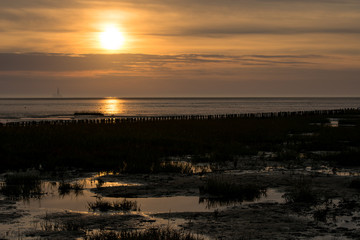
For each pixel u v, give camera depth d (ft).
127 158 66.90
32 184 48.16
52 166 59.52
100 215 33.76
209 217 32.86
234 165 62.85
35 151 71.56
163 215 33.65
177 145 85.15
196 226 30.17
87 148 77.30
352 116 224.94
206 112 378.73
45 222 31.71
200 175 54.08
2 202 38.73
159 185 46.75
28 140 86.33
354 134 108.68
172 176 53.62
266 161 68.23
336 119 205.26
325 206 36.19
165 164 60.29
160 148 78.79
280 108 535.19
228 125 140.77
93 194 42.63
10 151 70.95
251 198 40.27
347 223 30.81
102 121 161.48
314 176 52.42
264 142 99.09
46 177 53.21
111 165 60.64
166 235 27.09
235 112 380.58
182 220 32.09
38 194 42.55
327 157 69.97
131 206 36.76
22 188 44.86
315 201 38.09
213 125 140.05
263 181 48.80
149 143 86.74
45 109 489.67
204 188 43.78
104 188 45.24
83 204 37.96
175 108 537.65
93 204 37.78
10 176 50.57
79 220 32.17
